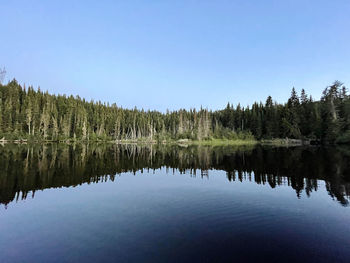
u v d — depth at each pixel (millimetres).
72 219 8875
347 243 6926
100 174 19125
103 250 6402
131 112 138875
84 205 10711
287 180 16109
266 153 36938
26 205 10656
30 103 80312
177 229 7852
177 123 126000
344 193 12602
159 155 37938
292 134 70812
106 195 12500
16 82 91750
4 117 70312
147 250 6383
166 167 23500
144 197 12062
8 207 10359
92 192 13180
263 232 7645
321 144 58469
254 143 80375
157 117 136500
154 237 7219
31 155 32156
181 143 94438
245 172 19703
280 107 82562
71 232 7660
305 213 9500
